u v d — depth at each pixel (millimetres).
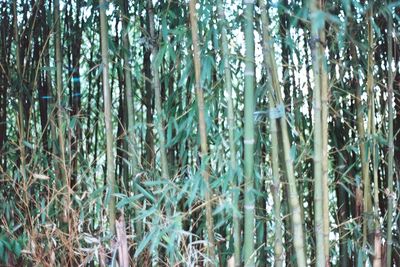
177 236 1681
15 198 1973
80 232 1844
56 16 1930
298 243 1545
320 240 1535
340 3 1622
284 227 1813
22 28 2070
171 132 1743
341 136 1874
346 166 1867
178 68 1796
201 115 1595
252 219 1554
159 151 1844
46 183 1948
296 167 1723
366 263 1814
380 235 1724
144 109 2016
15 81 2031
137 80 1963
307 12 1446
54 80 2020
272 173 1608
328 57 1724
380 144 1813
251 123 1540
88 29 2062
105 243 1784
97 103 2053
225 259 1773
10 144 2023
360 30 1753
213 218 1756
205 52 1667
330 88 1672
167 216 1665
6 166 2037
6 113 2074
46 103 2047
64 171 1871
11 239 1871
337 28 1597
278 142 1682
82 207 1808
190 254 1644
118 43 1994
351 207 1890
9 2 2094
